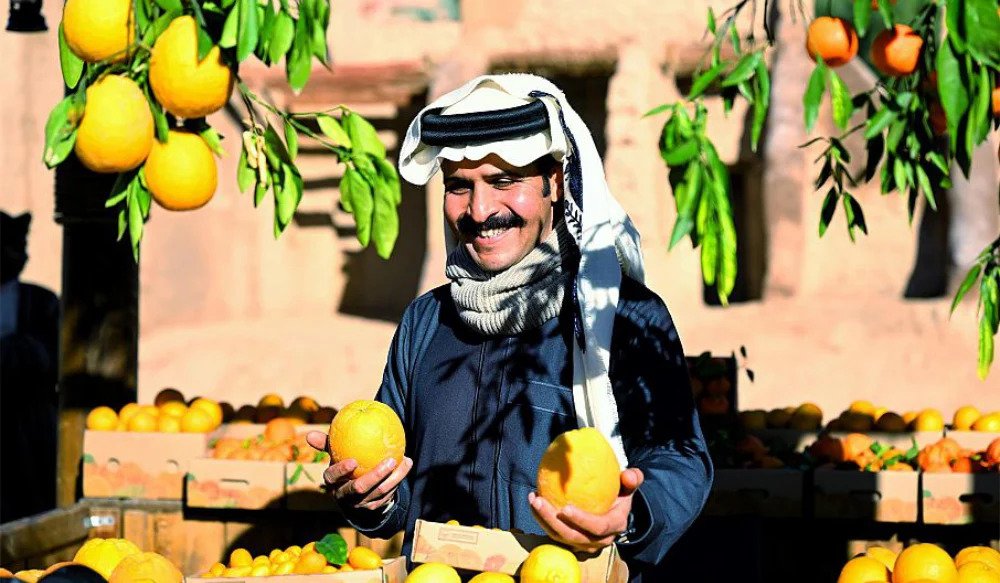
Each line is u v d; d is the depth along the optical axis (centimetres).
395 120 1484
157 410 498
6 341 638
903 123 281
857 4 233
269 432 496
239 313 1508
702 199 258
